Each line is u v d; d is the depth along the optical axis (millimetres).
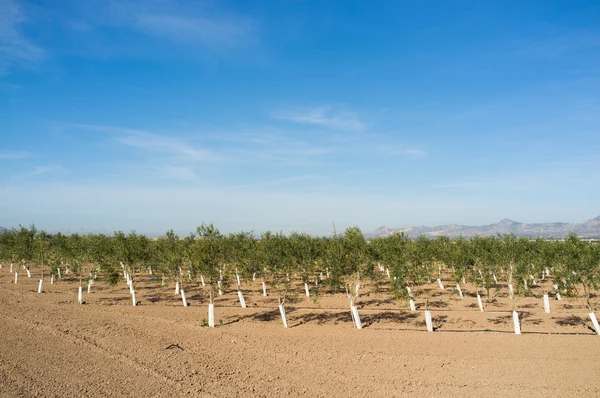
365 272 31203
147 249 43406
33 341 24438
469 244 41750
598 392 17047
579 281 28125
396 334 28016
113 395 16797
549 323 31297
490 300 41281
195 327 30203
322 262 33531
